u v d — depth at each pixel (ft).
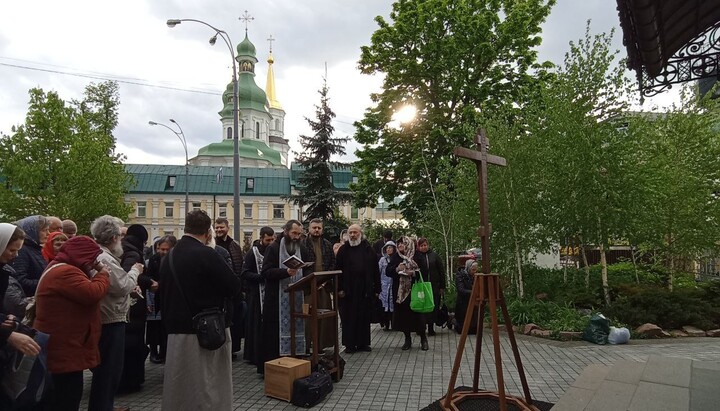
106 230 15.62
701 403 13.91
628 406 14.05
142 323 19.95
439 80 67.92
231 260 25.00
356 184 75.36
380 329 35.01
